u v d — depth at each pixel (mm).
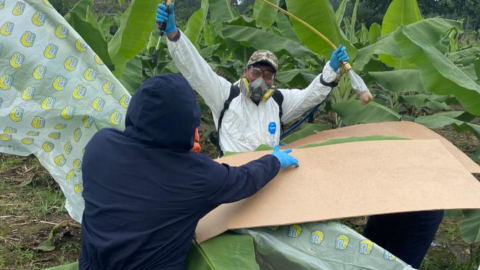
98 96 2822
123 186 2035
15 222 4297
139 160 2037
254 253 2168
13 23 2703
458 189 2357
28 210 4551
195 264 2184
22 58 2717
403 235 2953
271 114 3584
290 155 2707
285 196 2373
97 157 2090
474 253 4012
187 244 2127
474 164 2887
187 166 2051
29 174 5441
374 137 3027
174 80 2016
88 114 2793
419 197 2307
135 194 2021
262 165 2316
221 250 2182
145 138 2043
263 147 3020
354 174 2494
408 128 3457
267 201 2354
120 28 5160
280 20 6543
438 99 5180
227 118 3516
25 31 2719
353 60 4844
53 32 2768
